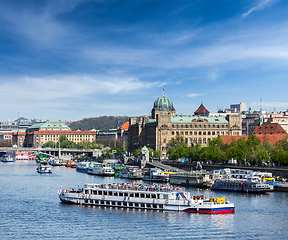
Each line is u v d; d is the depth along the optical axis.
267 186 159.38
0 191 162.62
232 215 116.56
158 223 107.88
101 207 127.00
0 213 119.50
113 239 95.44
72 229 103.19
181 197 122.88
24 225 106.75
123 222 109.00
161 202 121.94
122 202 127.00
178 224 106.94
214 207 117.88
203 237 97.12
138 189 129.12
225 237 97.12
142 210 122.00
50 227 104.88
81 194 132.62
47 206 129.12
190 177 184.62
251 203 133.38
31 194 154.38
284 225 106.62
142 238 96.12
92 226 105.56
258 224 107.44
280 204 131.75
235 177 182.25
